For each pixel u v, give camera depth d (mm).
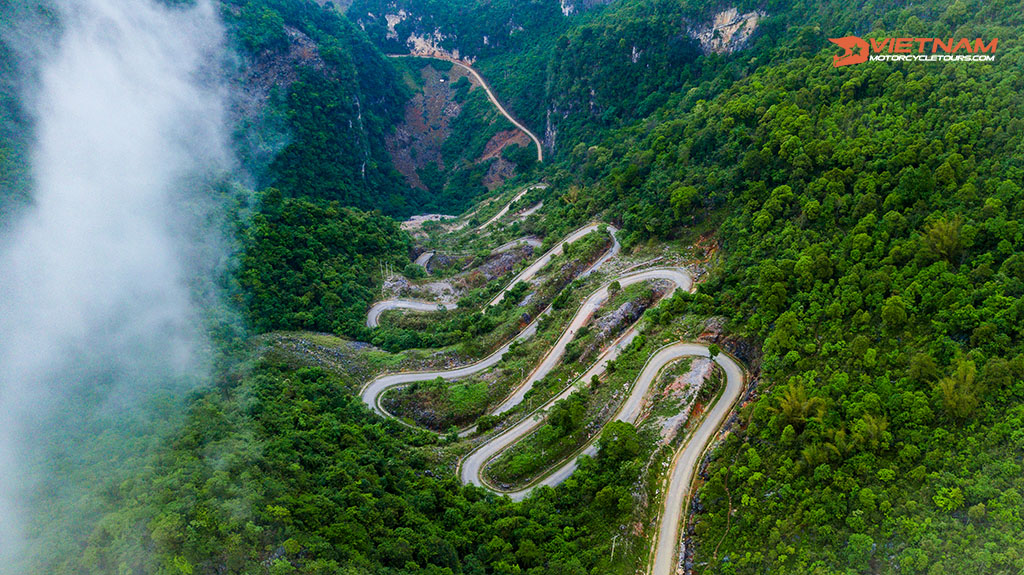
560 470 96500
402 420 115500
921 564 61906
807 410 80375
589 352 114938
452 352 129000
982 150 92125
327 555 67375
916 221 90500
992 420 69000
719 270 114438
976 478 65562
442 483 94312
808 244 101438
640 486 85188
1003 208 83688
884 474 69938
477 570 76625
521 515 87375
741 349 100812
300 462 84562
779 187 112688
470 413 114000
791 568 69000
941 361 76188
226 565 62469
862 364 81688
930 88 106750
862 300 87938
